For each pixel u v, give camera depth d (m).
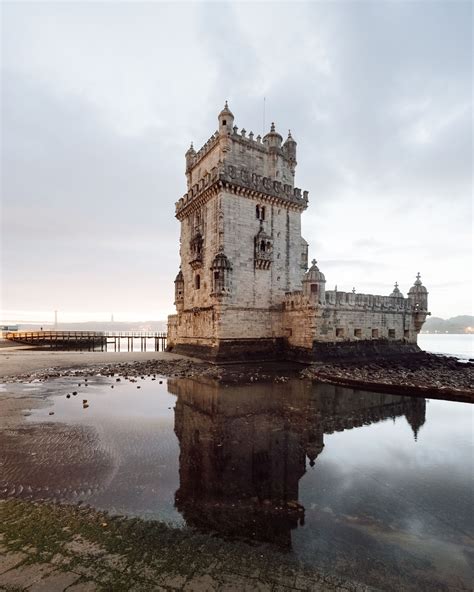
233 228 37.34
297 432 14.34
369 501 8.85
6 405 17.53
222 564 6.16
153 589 5.44
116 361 35.56
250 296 38.06
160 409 17.23
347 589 5.64
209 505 8.39
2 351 49.28
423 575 6.05
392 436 14.21
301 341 36.69
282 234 41.50
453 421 16.44
